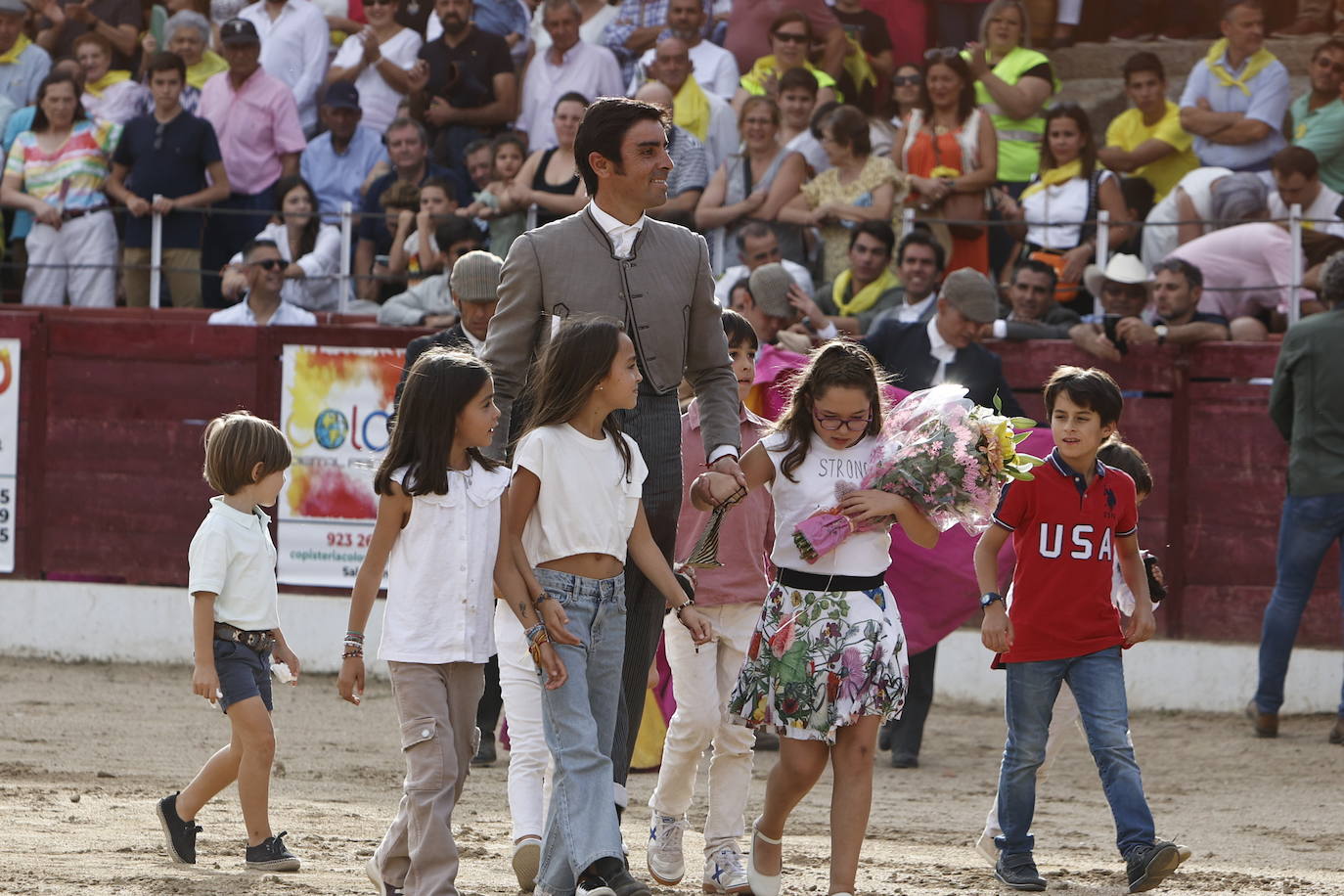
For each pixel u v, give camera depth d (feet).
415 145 147.64
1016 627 69.77
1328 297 112.16
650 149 61.11
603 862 54.39
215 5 169.99
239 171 155.02
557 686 56.18
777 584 62.13
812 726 60.08
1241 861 77.30
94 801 84.43
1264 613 123.03
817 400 61.16
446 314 135.23
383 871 58.59
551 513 57.16
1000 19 145.18
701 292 63.41
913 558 103.96
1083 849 80.02
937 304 114.42
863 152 133.08
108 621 143.54
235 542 67.46
